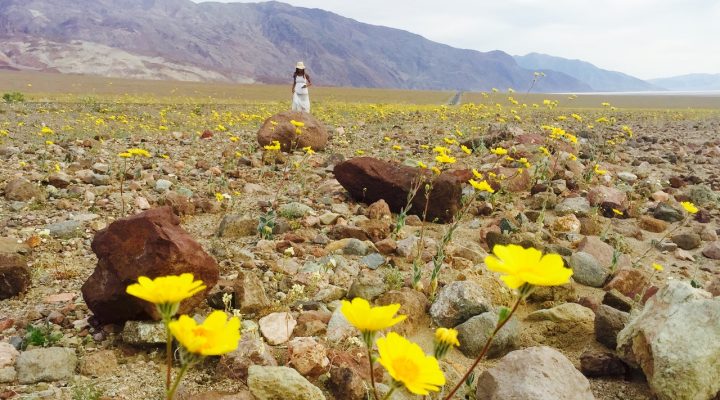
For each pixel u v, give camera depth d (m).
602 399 3.34
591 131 14.70
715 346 3.10
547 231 6.39
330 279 4.84
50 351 3.33
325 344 3.70
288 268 5.01
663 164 11.67
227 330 1.31
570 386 3.06
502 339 3.80
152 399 3.01
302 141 11.67
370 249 5.68
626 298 4.39
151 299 1.31
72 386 3.11
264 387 2.96
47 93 38.12
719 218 7.70
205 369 3.35
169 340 1.33
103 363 3.30
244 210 7.21
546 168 9.04
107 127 15.48
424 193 6.99
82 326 3.84
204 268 3.82
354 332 3.82
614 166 10.85
